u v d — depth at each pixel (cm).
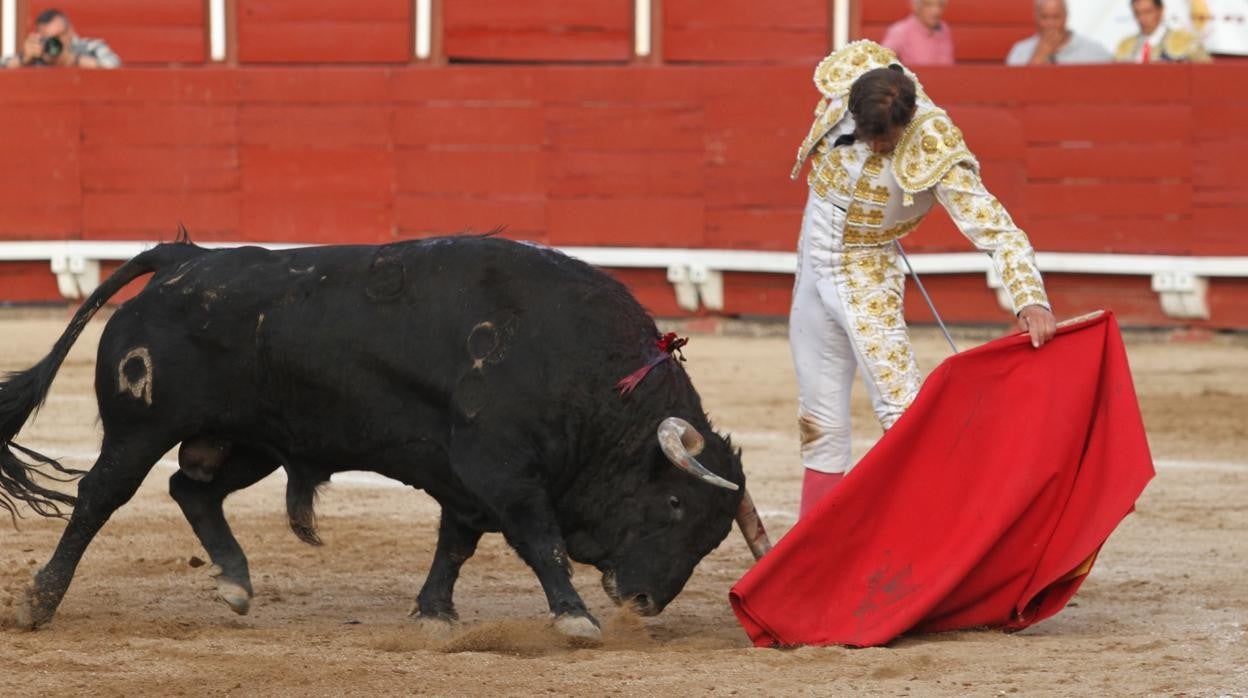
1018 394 1171
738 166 3031
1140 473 1155
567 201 3112
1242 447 2058
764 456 1998
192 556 1459
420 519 1670
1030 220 2944
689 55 3256
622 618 1165
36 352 2775
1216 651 1101
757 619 1127
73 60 3275
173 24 3388
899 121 1179
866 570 1151
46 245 3247
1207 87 2862
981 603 1180
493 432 1111
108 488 1202
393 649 1130
